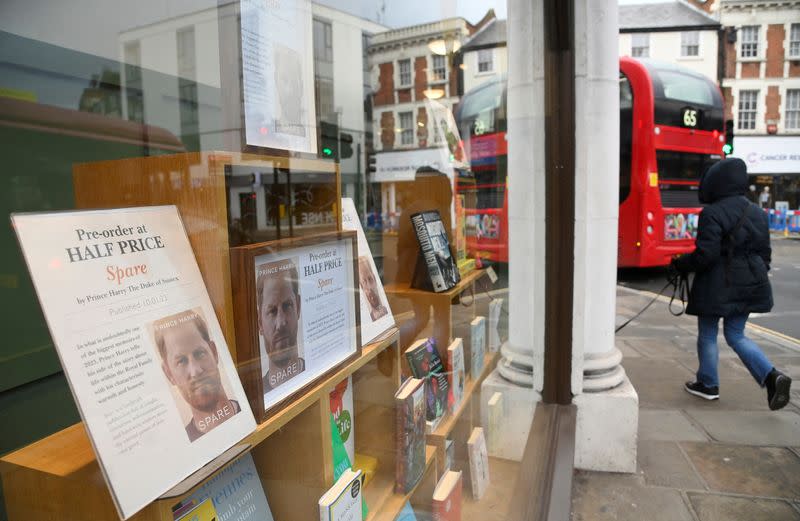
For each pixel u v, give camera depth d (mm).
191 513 737
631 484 2465
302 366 896
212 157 730
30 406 599
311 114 1057
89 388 548
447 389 1649
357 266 1100
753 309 3236
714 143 8008
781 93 20375
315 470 922
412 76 1956
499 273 2518
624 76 7770
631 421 2543
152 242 674
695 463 2646
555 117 2562
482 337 2086
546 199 2600
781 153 20641
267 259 800
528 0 2504
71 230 583
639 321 5785
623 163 7770
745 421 3123
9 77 597
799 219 18828
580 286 2594
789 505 2279
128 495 554
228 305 750
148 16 735
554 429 2480
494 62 2639
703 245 3211
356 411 1209
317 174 1058
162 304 659
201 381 684
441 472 1516
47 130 631
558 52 2521
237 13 826
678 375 3977
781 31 20062
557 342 2623
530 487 2070
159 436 606
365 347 1153
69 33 655
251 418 750
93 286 585
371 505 1163
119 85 709
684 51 20797
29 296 555
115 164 698
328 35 1361
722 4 20297
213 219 732
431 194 1941
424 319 1689
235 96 828
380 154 1685
